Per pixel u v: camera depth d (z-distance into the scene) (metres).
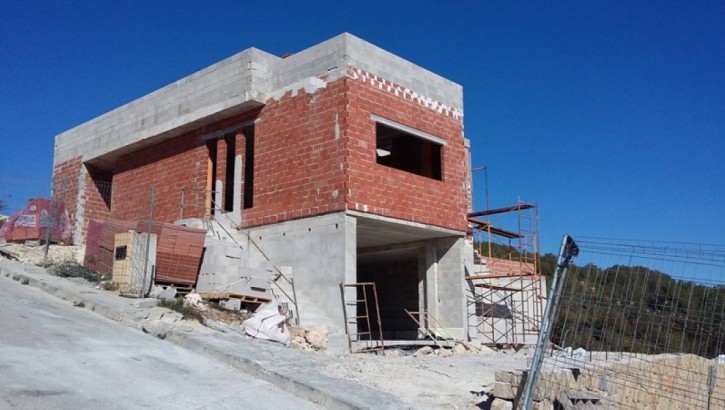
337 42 20.42
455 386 12.16
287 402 9.59
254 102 22.00
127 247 17.38
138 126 26.72
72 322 12.78
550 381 9.70
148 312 14.25
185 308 15.19
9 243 24.09
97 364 10.16
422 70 22.80
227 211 24.39
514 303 28.36
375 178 20.31
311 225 20.05
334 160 19.84
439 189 22.67
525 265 30.58
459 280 23.17
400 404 9.54
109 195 30.61
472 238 25.38
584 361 10.55
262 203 21.70
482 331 25.31
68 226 26.03
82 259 22.42
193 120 23.89
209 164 24.28
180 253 18.41
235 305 17.88
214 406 8.98
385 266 29.91
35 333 11.30
